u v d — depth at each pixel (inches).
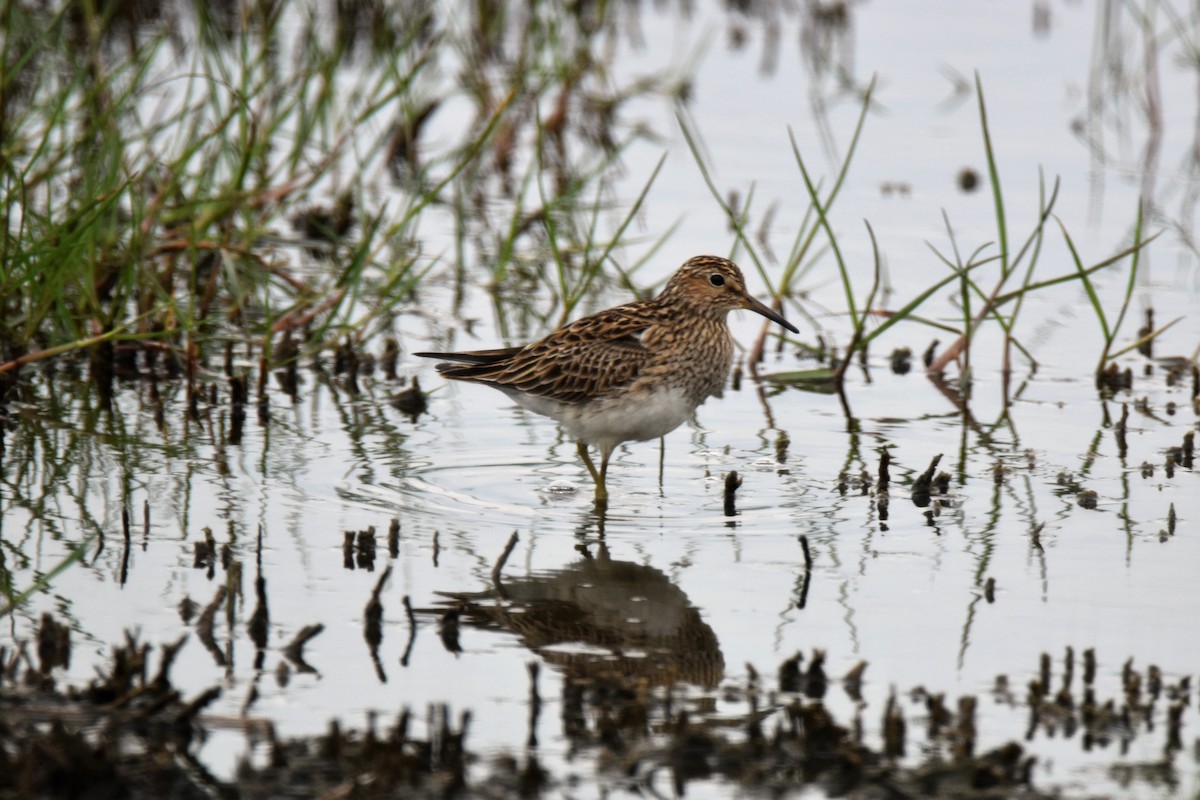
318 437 551.8
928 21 1135.0
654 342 506.6
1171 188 823.7
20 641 383.6
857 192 829.8
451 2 1039.0
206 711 354.3
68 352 613.0
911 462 536.1
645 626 407.5
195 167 772.6
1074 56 1051.9
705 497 503.8
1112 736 351.9
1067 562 447.8
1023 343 664.4
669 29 1108.5
